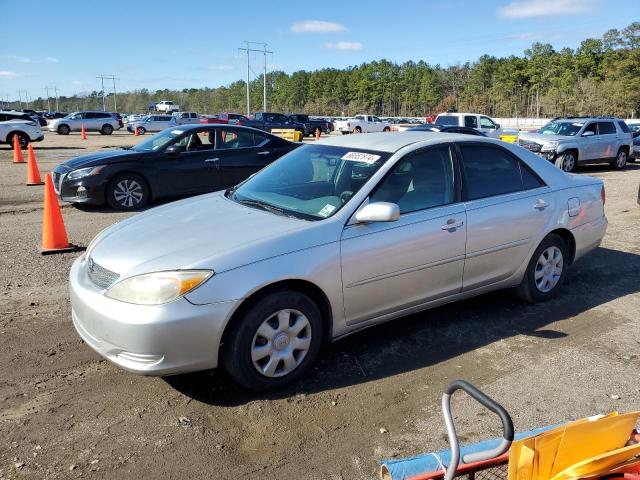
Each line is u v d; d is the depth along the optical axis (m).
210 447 2.96
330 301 3.62
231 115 45.34
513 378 3.74
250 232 3.55
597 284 5.71
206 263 3.22
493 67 120.38
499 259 4.57
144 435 3.05
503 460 2.13
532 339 4.34
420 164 4.22
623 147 17.55
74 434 3.05
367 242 3.73
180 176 9.76
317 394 3.50
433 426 3.18
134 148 10.13
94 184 9.16
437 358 4.00
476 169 4.53
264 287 3.36
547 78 106.19
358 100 134.00
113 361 3.27
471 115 22.91
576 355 4.09
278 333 3.44
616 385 3.66
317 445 3.00
